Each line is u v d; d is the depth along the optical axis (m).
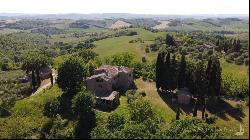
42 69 154.00
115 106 102.25
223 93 116.06
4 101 112.12
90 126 84.56
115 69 123.06
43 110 97.38
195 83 111.81
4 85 151.62
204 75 111.12
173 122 81.94
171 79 114.81
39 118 92.62
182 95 106.06
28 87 137.75
